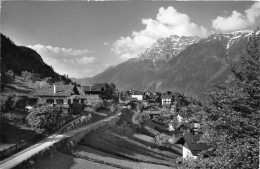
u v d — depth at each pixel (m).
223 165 17.52
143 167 43.94
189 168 22.05
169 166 50.16
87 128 55.38
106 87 141.38
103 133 60.12
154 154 58.59
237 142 17.89
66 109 65.38
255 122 18.62
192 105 26.27
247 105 19.66
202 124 23.31
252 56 20.97
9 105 52.00
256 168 16.27
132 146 59.31
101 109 91.38
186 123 85.62
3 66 68.00
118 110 104.75
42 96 69.31
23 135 39.66
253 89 19.61
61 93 69.62
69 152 38.25
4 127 39.25
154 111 121.56
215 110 20.94
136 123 83.38
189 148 39.97
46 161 32.03
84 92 117.44
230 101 20.70
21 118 46.56
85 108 83.50
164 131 93.25
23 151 32.44
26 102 62.09
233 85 22.12
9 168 25.22
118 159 44.81
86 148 44.12
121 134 67.81
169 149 67.81
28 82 112.00
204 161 20.38
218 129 20.55
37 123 41.97
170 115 123.31
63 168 31.88
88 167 34.66
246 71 20.67
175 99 187.50
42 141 39.12
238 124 18.89
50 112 44.78
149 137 75.94
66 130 50.00
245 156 16.56
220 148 19.27
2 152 29.09
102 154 44.19
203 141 22.34
